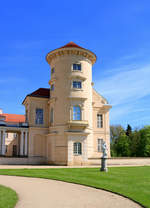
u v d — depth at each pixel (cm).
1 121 4194
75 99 4034
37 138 4294
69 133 3822
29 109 4362
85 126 3959
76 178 1973
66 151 3816
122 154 7519
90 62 4384
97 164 3931
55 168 3000
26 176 2138
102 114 4741
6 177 2092
